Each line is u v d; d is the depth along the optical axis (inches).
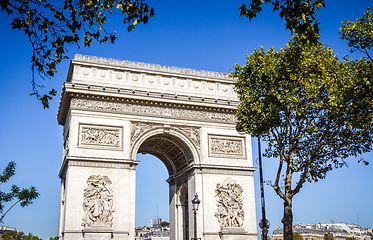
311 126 2428.6
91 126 3555.6
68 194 3324.3
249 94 2623.0
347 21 2413.9
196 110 3934.5
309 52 2454.5
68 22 1307.8
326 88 2404.0
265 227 2682.1
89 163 3452.3
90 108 3585.1
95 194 3395.7
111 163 3516.2
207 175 3799.2
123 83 3779.5
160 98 3782.0
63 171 3801.7
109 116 3624.5
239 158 3944.4
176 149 4065.0
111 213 3395.7
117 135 3612.2
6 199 2351.1
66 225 3255.4
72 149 3442.4
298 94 2517.2
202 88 4035.4
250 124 2571.4
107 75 3752.5
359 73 2212.1
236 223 3732.8
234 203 3784.5
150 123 3754.9
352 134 2402.8
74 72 3654.0
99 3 1341.0
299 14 1118.4
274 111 2465.6
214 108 3966.5
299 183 2393.0
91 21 1359.5
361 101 2283.5
